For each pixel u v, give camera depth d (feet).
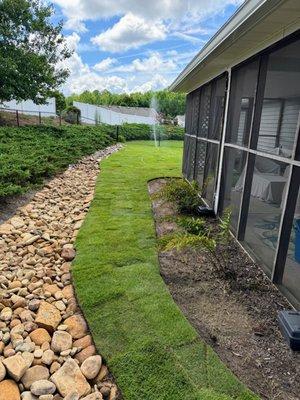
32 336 7.70
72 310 8.71
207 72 18.17
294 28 8.86
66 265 11.24
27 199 18.85
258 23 8.63
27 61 43.01
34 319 8.33
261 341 7.47
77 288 9.54
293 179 9.09
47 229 14.67
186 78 19.51
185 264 11.28
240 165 16.01
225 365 6.64
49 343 7.53
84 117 82.48
